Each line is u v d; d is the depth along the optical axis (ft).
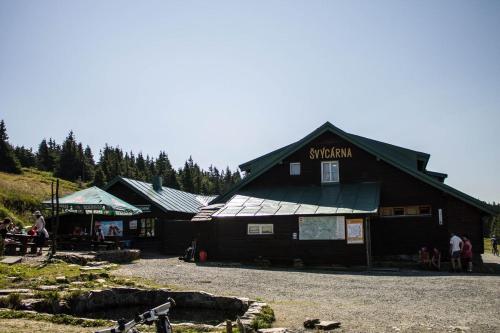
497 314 37.83
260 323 32.94
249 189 100.12
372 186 89.30
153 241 111.65
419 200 87.45
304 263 81.71
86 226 115.96
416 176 87.35
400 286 53.98
